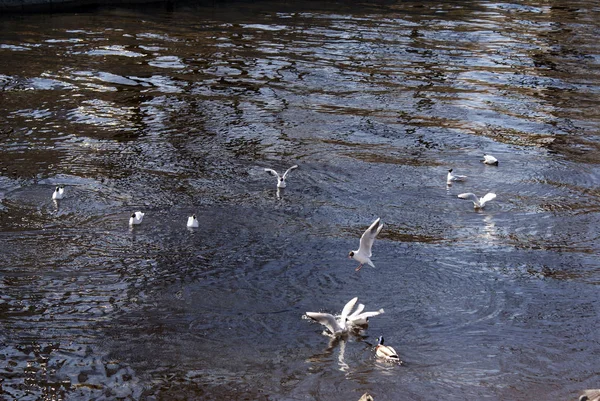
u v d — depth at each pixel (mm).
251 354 16875
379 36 48344
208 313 18391
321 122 32375
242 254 21266
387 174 27594
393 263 21188
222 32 46906
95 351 16719
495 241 22875
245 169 27203
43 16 48719
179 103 33656
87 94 34125
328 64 41156
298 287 19750
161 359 16547
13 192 24344
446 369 16594
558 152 30641
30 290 18938
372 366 16594
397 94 36812
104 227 22422
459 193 26359
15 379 15625
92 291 19078
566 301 19641
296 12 54156
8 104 32281
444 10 58250
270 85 36938
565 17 57688
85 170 26359
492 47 47219
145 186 25359
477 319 18688
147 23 48281
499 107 35844
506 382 16219
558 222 24406
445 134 32031
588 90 39156
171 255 21016
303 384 15859
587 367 16906
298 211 24172
